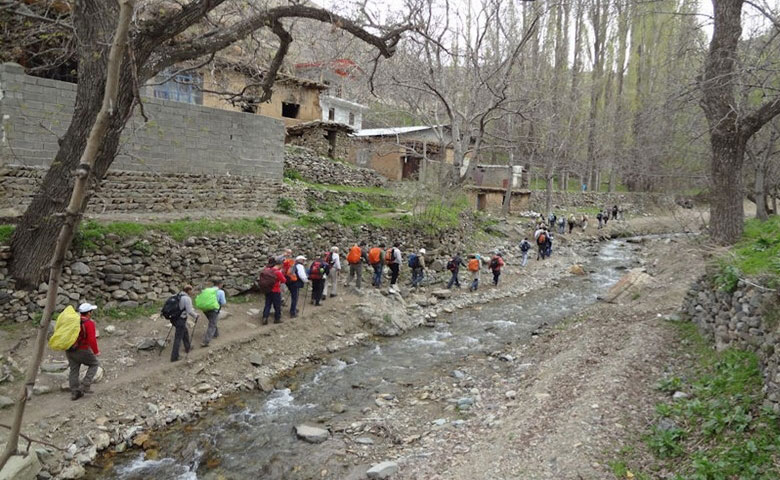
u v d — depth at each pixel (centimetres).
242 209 1540
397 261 1616
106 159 932
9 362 815
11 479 574
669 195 3139
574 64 3938
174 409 836
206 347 1012
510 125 3081
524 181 4047
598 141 4362
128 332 1006
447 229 2180
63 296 977
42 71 1439
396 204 2356
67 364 862
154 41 973
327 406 887
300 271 1240
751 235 1085
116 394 818
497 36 2911
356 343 1235
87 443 712
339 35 1503
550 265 2312
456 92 2689
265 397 922
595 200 4366
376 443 748
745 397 602
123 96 928
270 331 1148
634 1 1545
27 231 930
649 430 611
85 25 935
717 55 1090
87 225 1059
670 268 1708
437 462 644
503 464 589
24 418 717
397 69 2578
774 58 1186
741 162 1108
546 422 677
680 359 823
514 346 1198
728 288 795
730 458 507
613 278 2078
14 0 986
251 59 1520
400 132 3109
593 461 555
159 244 1148
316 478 661
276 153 1644
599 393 714
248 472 680
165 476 670
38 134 1080
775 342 608
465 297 1700
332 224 1669
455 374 1017
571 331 1184
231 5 1413
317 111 2631
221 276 1266
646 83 4331
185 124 1371
